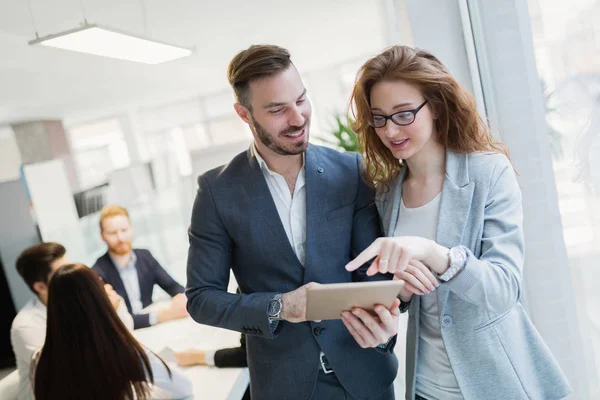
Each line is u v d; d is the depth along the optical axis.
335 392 1.37
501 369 1.13
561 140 1.54
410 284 1.08
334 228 1.33
